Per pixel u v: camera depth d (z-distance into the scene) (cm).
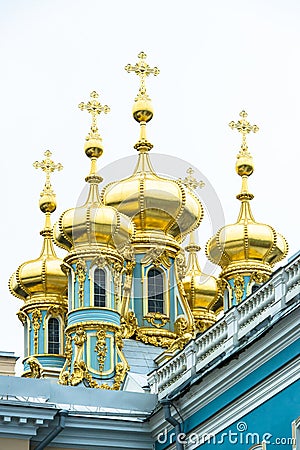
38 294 6800
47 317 6750
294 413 3931
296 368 3938
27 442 4406
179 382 4488
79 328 5888
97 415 4553
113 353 5862
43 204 6975
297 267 4009
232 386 4200
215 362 4309
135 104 6438
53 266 6775
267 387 4050
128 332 6012
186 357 4481
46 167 7062
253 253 6469
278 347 4003
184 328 6091
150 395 4653
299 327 3916
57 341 6744
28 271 6800
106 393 4634
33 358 6406
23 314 6819
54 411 4428
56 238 6200
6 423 4372
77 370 5812
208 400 4297
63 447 4519
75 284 5984
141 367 5891
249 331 4172
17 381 4550
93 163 6238
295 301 3994
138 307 6091
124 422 4566
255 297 4172
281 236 6556
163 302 6141
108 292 5947
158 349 6016
